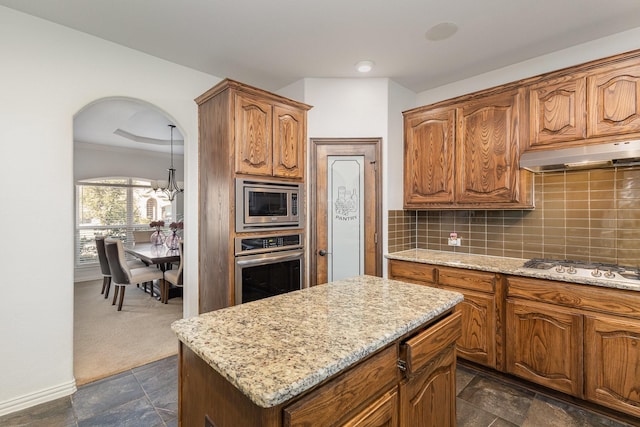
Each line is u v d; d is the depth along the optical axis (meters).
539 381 2.12
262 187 2.52
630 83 1.99
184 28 2.24
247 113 2.45
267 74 3.02
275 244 2.64
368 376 1.01
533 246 2.68
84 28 2.23
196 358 1.08
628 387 1.79
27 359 2.03
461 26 2.22
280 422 0.78
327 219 3.14
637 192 2.21
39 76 2.09
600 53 2.38
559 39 2.39
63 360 2.15
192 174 2.86
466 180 2.77
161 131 4.96
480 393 2.17
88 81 2.30
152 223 5.27
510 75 2.84
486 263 2.54
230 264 2.35
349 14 2.08
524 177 2.46
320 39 2.40
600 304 1.89
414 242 3.49
